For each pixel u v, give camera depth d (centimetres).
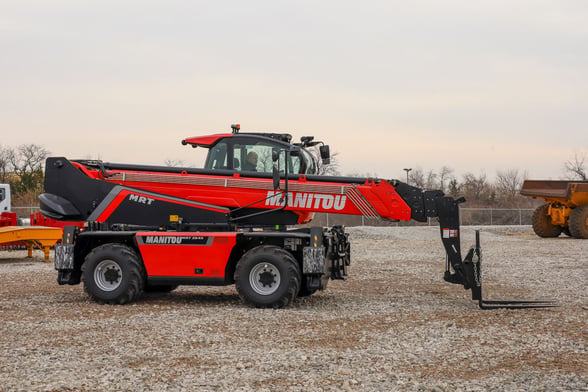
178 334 858
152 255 1119
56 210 1187
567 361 721
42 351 762
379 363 710
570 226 2995
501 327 909
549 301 1144
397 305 1114
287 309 1062
